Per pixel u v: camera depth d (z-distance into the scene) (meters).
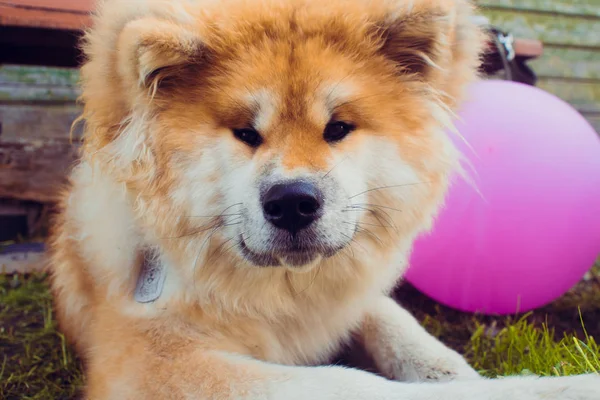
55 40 1.17
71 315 0.96
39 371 0.98
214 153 0.80
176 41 0.78
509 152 0.99
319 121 0.79
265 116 0.79
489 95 1.03
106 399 0.80
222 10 0.82
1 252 1.33
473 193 1.00
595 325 1.09
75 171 0.97
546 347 0.91
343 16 0.82
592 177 1.01
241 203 0.79
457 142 1.00
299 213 0.77
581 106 2.01
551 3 1.93
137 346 0.81
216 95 0.79
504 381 0.74
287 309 0.85
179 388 0.78
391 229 0.84
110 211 0.86
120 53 0.78
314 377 0.77
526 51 1.25
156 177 0.81
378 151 0.81
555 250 1.01
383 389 0.75
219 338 0.83
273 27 0.81
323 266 0.84
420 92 0.84
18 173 1.53
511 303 1.06
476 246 1.02
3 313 1.15
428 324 1.10
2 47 1.23
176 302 0.82
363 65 0.81
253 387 0.76
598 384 0.72
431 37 0.81
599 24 2.00
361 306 0.89
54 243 1.03
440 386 0.75
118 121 0.81
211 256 0.82
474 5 0.88
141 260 0.84
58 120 1.69
